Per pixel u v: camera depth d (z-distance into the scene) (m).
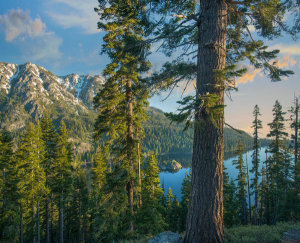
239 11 4.72
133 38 5.15
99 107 11.29
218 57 3.91
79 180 25.55
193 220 3.87
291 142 22.89
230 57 5.73
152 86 5.52
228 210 23.33
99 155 22.77
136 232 11.02
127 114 10.75
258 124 22.05
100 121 11.13
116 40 9.86
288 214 20.48
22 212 18.28
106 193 11.10
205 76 3.88
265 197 24.12
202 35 4.09
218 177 3.79
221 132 3.86
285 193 21.27
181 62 4.85
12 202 16.77
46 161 20.36
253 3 4.50
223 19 4.13
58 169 19.88
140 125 11.10
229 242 4.79
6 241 16.47
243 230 5.90
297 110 22.67
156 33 5.06
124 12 6.44
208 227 3.69
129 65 5.97
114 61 9.89
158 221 14.11
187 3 5.21
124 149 11.09
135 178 10.66
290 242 4.57
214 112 3.21
